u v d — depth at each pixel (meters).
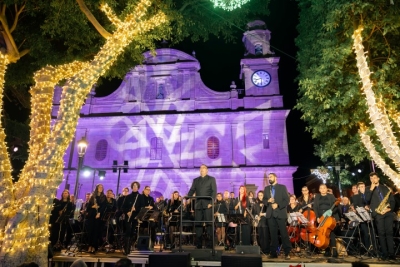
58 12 8.46
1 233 5.55
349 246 9.48
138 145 30.78
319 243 8.43
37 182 5.80
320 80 10.17
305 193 10.29
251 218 10.77
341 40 10.35
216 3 9.59
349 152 11.19
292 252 9.56
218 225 11.04
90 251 9.70
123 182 29.70
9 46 8.12
